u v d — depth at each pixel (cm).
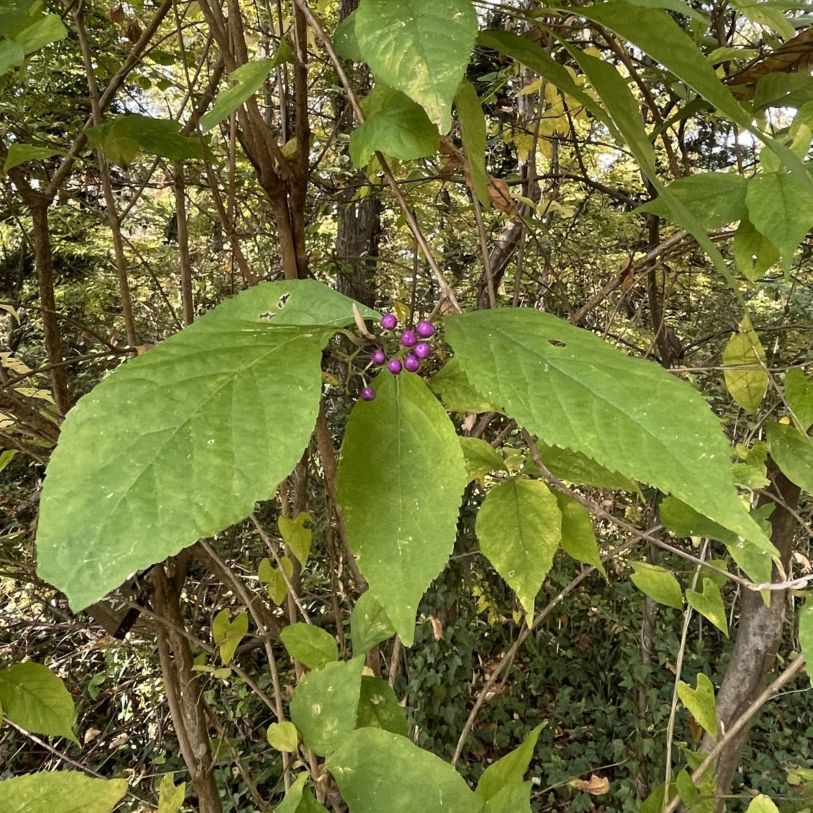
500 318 18
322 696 25
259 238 99
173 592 48
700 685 34
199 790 49
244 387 15
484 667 134
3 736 84
